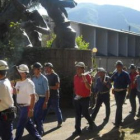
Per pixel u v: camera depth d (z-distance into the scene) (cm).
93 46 4025
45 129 833
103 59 4112
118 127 855
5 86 517
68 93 1228
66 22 1443
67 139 727
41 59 1271
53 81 855
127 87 865
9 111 523
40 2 1435
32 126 659
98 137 736
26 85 617
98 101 936
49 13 1437
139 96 1053
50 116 1014
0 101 516
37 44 1465
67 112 1124
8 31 1329
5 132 528
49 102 841
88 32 4041
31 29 1435
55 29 1452
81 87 754
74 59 1284
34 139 701
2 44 1243
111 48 4456
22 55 1259
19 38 1298
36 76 728
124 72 863
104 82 924
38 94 725
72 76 1263
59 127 859
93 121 880
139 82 1049
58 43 1434
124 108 1211
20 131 627
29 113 616
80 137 745
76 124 771
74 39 1444
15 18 1373
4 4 1384
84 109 768
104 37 4222
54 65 1278
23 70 617
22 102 620
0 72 526
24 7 1373
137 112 1128
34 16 1434
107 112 942
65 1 1424
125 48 4662
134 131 791
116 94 866
